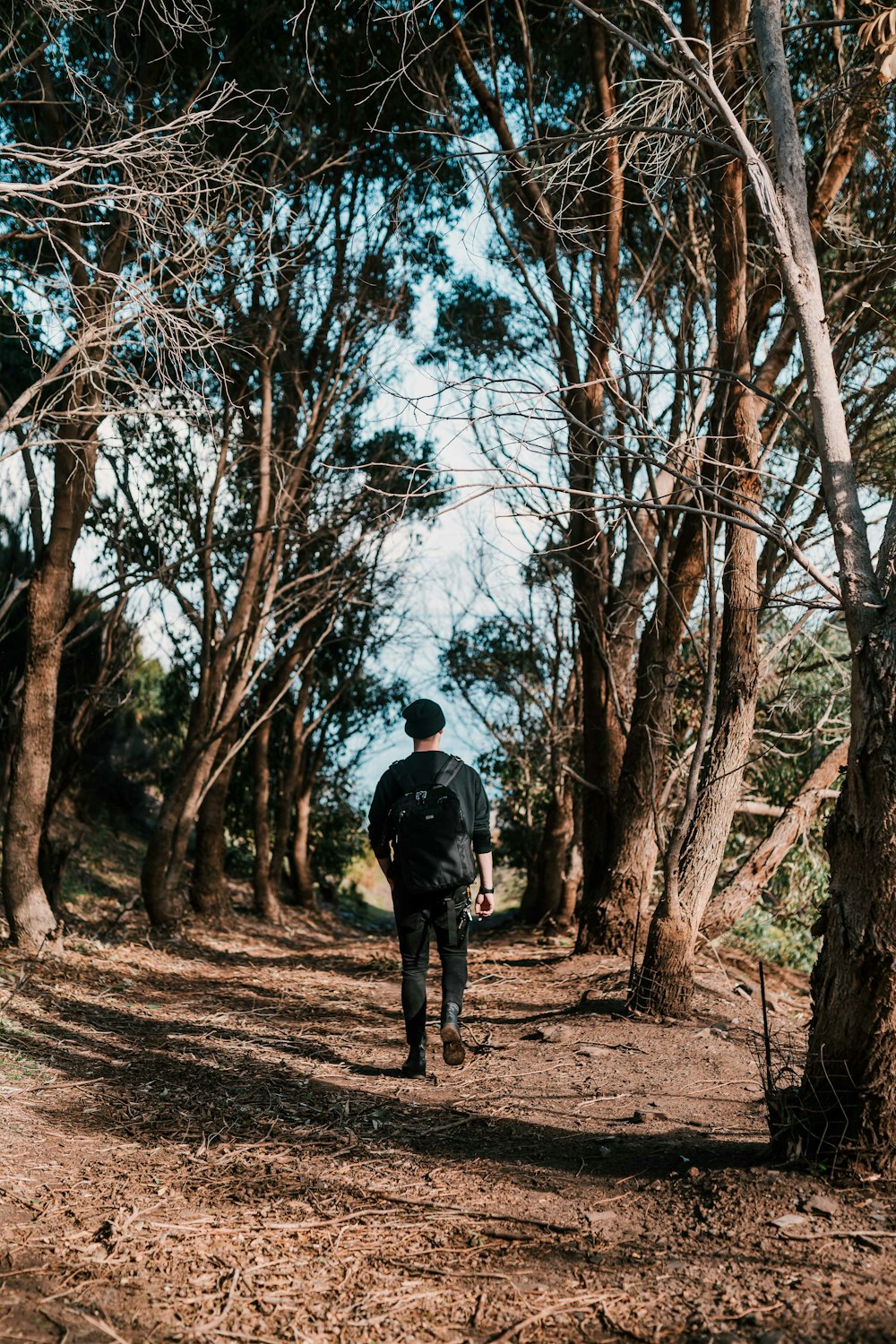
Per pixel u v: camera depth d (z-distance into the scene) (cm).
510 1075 522
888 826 307
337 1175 374
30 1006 646
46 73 725
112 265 736
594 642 884
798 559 330
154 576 890
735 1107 450
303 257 1020
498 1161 388
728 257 612
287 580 1344
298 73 965
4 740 1035
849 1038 319
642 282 824
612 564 970
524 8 875
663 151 491
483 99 814
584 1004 685
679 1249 294
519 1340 252
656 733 830
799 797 786
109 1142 408
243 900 1552
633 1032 605
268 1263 297
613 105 786
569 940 1139
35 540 804
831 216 641
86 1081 495
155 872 1086
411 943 526
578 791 1311
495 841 1675
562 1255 298
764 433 686
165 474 1078
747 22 598
